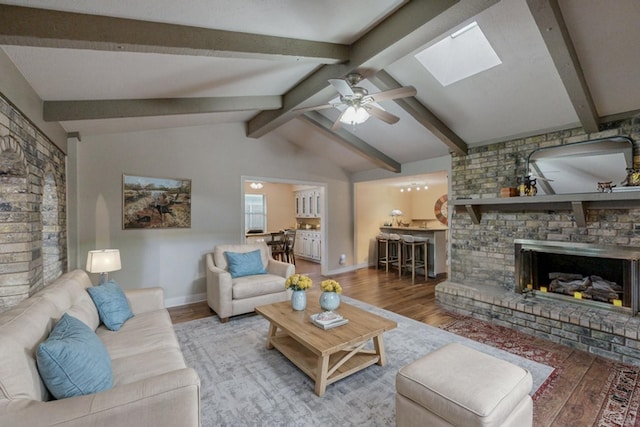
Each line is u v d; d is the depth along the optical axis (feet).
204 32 6.82
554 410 6.75
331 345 7.22
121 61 7.50
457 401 4.74
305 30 7.63
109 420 4.07
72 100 9.34
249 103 12.16
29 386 4.24
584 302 11.01
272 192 30.86
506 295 12.33
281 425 6.35
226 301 12.13
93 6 5.62
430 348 9.77
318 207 28.32
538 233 12.44
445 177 20.15
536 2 6.48
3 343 4.21
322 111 15.12
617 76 8.98
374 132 16.22
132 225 13.73
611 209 10.67
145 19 6.23
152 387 4.44
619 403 6.99
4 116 6.42
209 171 15.88
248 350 9.71
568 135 11.71
